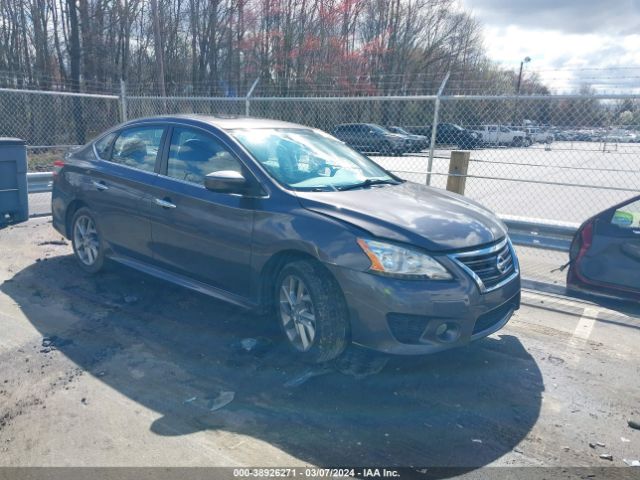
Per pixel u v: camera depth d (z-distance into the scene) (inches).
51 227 311.4
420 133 377.7
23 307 191.6
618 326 191.6
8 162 305.6
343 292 141.4
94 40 1135.0
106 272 229.9
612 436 125.7
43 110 788.6
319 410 132.2
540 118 297.3
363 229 141.5
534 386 147.4
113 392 138.3
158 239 188.7
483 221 159.2
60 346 162.6
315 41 1304.1
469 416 131.7
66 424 124.0
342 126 404.2
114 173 204.4
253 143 175.0
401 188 180.5
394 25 1456.7
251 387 141.9
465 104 323.6
